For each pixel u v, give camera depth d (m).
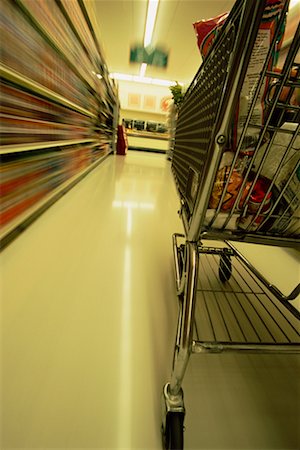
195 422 0.41
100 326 0.58
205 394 0.46
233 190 0.37
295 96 0.39
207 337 0.60
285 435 0.41
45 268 0.79
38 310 0.61
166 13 3.47
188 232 0.44
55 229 1.08
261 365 0.55
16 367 0.46
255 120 0.35
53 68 1.10
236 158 0.35
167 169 3.63
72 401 0.41
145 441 0.38
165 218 1.45
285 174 0.36
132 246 1.04
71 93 1.45
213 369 0.52
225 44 0.38
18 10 0.76
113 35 4.29
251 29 0.27
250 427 0.42
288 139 0.35
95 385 0.44
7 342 0.51
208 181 0.36
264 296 0.79
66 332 0.55
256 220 0.39
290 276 0.96
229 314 0.69
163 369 0.50
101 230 1.16
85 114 1.97
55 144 1.20
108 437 0.37
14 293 0.66
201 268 0.94
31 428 0.37
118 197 1.76
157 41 4.36
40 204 1.10
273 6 0.31
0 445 0.35
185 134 0.85
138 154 6.41
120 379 0.46
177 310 0.68
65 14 1.19
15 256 0.83
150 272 0.86
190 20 3.58
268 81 0.34
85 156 2.09
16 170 0.85
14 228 0.88
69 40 1.31
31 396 0.41
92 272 0.81
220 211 0.39
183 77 6.24
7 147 0.76
